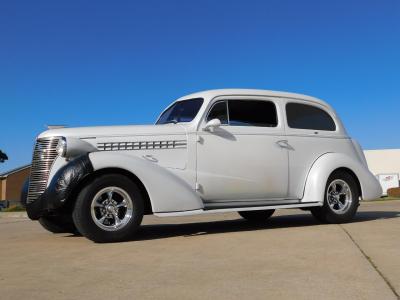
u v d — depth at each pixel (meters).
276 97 8.00
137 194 6.56
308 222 8.52
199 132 7.22
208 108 7.37
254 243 6.10
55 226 7.82
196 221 9.91
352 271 4.48
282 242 6.11
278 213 11.37
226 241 6.32
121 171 6.61
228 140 7.39
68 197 6.27
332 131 8.48
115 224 6.46
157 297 3.81
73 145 6.61
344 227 7.49
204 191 7.18
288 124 7.98
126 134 6.91
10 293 4.05
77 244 6.49
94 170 6.34
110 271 4.74
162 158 6.98
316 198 7.85
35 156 6.94
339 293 3.80
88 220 6.31
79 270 4.83
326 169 7.97
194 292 3.92
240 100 7.67
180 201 6.79
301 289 3.93
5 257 5.73
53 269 4.92
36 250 6.16
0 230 9.44
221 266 4.81
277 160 7.72
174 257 5.33
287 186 7.80
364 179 8.33
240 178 7.41
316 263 4.83
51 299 3.84
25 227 9.99
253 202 7.62
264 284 4.11
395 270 4.48
